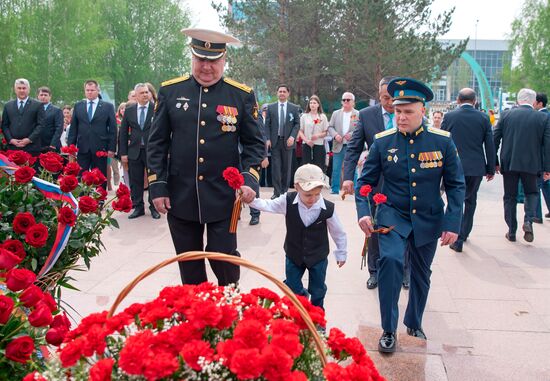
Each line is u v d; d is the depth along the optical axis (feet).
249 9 95.35
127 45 160.04
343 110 35.99
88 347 5.96
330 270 19.40
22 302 7.63
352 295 16.93
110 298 16.20
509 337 13.92
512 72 175.83
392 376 11.62
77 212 11.41
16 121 31.42
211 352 5.71
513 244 23.30
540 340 13.75
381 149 13.50
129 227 25.80
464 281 18.37
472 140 21.81
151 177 12.54
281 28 96.68
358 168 19.65
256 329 5.76
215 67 12.39
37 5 120.67
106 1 157.58
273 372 5.43
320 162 36.45
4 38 112.68
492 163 21.99
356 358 6.61
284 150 32.01
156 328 6.50
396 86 13.11
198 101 12.48
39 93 32.89
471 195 21.86
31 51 118.11
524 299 16.66
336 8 93.15
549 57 160.45
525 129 23.06
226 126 12.50
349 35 96.22
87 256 11.80
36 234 9.52
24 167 10.86
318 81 107.76
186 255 6.68
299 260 13.09
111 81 158.51
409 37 90.38
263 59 101.14
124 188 12.26
